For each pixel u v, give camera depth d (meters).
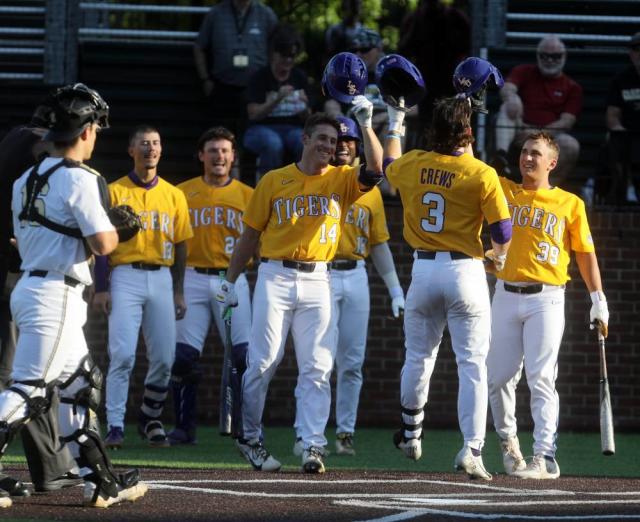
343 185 28.33
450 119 26.69
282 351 28.58
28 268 21.00
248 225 28.62
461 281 26.75
